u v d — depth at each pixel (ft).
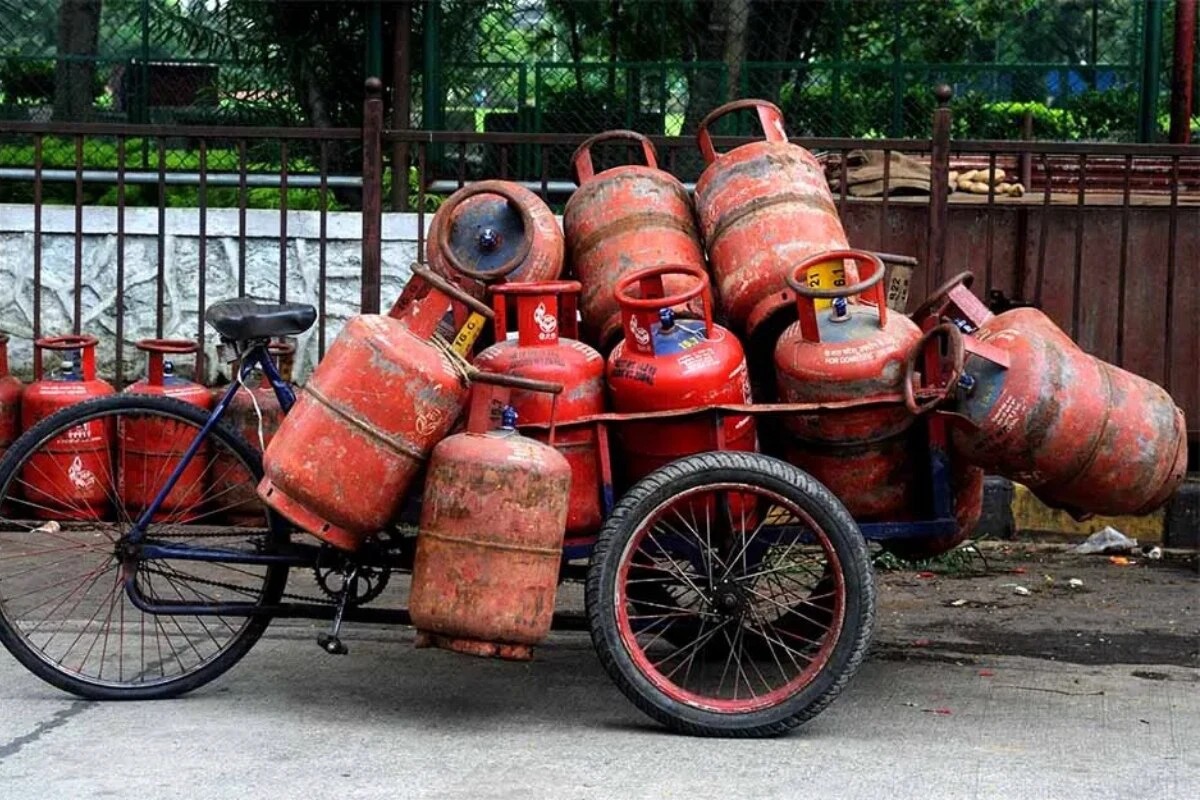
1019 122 25.61
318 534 13.71
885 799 12.18
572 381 14.20
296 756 13.06
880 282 14.19
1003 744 13.67
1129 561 21.01
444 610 13.34
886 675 15.89
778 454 15.25
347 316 24.34
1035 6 25.54
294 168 25.95
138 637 16.62
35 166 20.99
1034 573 20.33
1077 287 21.04
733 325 15.44
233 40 25.66
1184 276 21.93
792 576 17.65
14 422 20.31
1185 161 24.75
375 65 25.29
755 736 13.67
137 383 19.47
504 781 12.47
